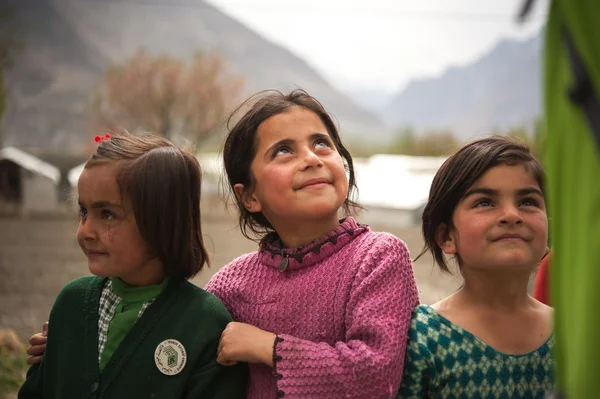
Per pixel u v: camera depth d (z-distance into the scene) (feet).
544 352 4.05
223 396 3.99
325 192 4.10
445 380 3.98
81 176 4.08
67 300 4.33
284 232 4.33
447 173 4.25
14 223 22.74
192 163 4.21
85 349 4.09
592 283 2.36
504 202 4.00
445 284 14.89
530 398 3.99
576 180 2.43
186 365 3.96
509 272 4.06
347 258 4.13
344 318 4.00
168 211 4.01
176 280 4.24
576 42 2.32
